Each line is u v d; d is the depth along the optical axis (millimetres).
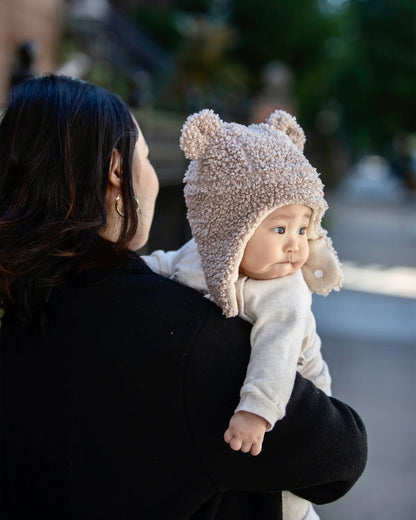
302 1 19875
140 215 1502
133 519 1177
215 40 10891
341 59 24234
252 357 1208
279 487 1185
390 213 17781
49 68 6402
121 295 1215
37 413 1262
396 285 8125
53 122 1251
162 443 1161
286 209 1261
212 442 1151
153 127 3697
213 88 10516
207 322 1194
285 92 12922
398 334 5980
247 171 1241
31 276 1227
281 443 1167
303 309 1274
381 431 3936
